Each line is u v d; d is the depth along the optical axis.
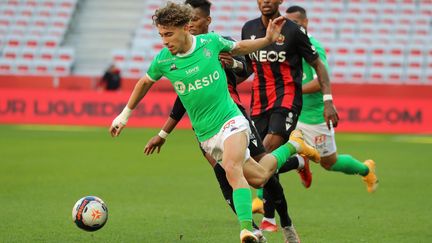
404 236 24.62
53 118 77.81
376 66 86.62
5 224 26.28
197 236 24.47
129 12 97.44
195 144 61.00
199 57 20.39
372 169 31.97
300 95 26.86
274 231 25.72
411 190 36.53
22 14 96.56
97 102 77.38
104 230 25.41
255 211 29.11
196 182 38.94
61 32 94.56
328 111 25.48
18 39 93.12
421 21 91.62
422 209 30.73
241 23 92.56
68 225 26.22
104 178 40.12
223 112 20.55
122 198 33.16
